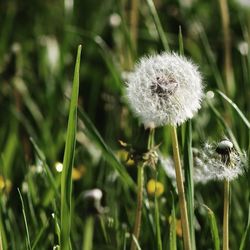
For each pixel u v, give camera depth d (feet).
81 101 4.01
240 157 2.44
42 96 3.89
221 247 2.73
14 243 2.67
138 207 2.56
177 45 4.30
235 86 3.46
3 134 3.58
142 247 2.73
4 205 2.69
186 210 2.38
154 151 2.55
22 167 3.12
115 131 3.43
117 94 3.56
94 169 3.22
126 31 3.48
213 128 3.30
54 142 3.48
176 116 2.34
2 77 3.97
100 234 2.79
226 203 2.39
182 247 2.61
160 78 2.35
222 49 4.23
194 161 2.58
